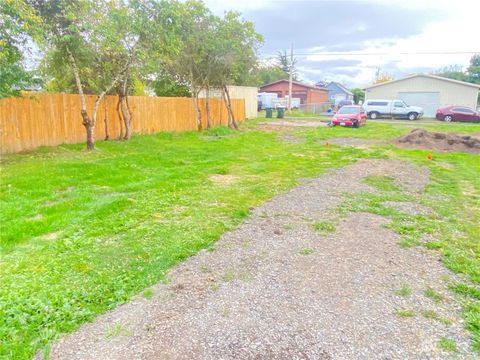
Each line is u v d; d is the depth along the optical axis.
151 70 12.85
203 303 2.93
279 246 4.11
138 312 2.79
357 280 3.36
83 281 3.20
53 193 5.88
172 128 15.83
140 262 3.60
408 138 13.77
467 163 10.06
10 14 7.32
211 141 13.28
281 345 2.44
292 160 9.82
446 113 26.59
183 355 2.33
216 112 18.88
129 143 11.97
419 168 9.16
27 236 4.15
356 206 5.71
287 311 2.84
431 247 4.16
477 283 3.36
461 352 2.39
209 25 14.84
